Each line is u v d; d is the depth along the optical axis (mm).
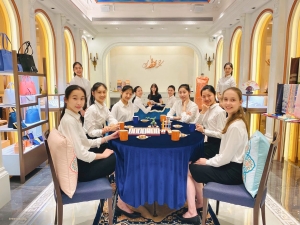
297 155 3828
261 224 2113
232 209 2377
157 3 6719
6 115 3707
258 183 1677
